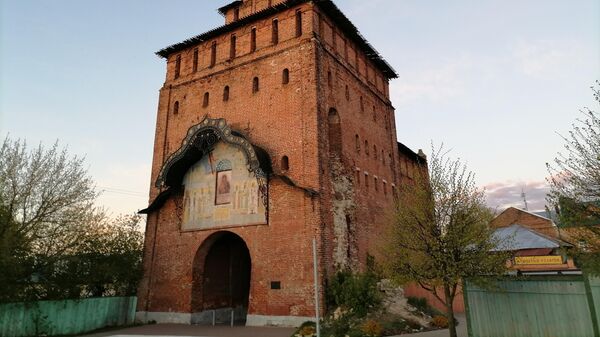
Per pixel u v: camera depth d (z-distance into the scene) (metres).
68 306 21.62
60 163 21.58
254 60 25.92
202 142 24.31
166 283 24.62
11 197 19.81
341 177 24.16
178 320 23.44
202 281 24.36
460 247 14.28
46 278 20.95
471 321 15.02
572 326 13.20
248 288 27.92
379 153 29.98
